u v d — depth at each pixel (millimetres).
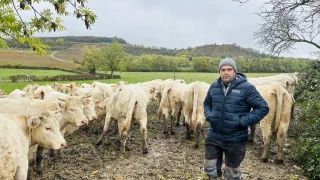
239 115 4816
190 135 10375
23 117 5449
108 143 9547
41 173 6660
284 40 14367
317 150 6848
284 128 7699
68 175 6801
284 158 8258
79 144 9367
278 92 7691
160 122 13430
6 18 6793
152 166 7566
